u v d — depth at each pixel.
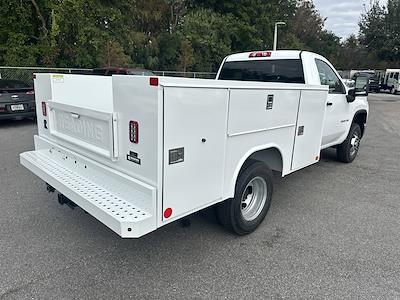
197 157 2.52
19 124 9.77
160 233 3.48
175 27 30.52
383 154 7.41
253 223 3.49
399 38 42.75
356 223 3.84
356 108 6.07
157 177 2.28
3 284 2.60
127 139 2.47
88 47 19.39
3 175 5.15
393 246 3.32
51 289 2.55
